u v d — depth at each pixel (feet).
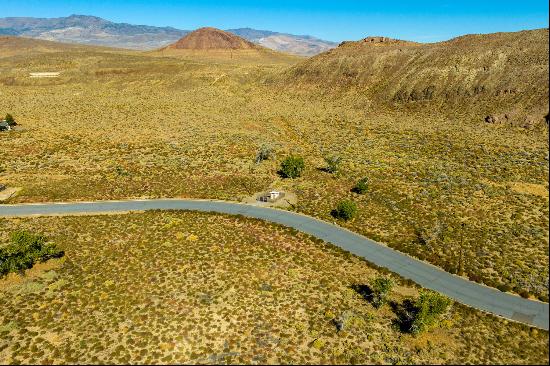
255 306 125.80
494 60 348.59
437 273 143.33
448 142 274.16
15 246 143.43
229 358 106.63
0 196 208.33
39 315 121.60
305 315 123.03
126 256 151.64
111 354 107.55
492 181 210.59
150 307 124.16
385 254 155.63
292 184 220.43
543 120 276.41
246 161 255.29
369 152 267.39
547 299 127.44
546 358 106.32
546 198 189.16
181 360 106.11
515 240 157.69
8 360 105.60
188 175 234.58
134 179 228.84
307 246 160.97
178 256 150.82
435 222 173.58
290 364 105.50
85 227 175.01
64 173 238.27
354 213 180.45
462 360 106.73
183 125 343.67
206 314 121.60
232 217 184.24
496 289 133.90
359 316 122.93
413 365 105.50
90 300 127.65
